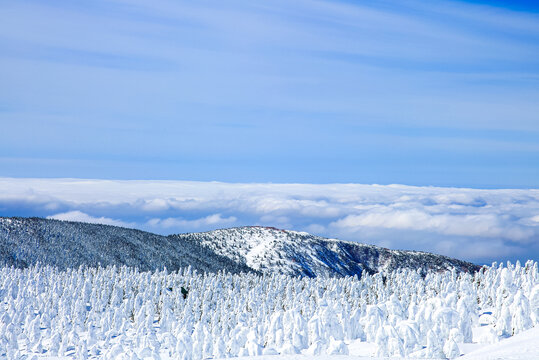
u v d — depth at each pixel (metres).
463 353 66.25
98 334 137.88
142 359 99.81
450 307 77.69
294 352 75.69
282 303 182.50
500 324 74.69
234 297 178.75
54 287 183.50
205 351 91.56
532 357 43.41
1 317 152.50
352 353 81.94
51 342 125.44
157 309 170.62
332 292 181.25
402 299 161.50
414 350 68.88
